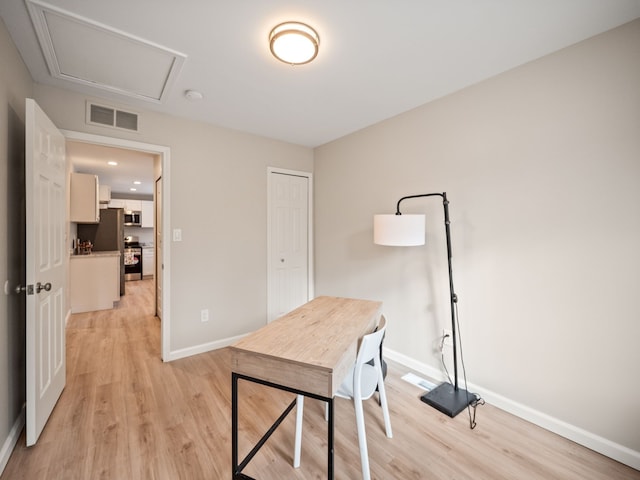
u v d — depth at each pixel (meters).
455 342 2.22
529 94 1.91
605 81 1.62
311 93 2.35
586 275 1.70
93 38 1.68
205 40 1.71
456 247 2.31
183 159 2.84
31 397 1.61
